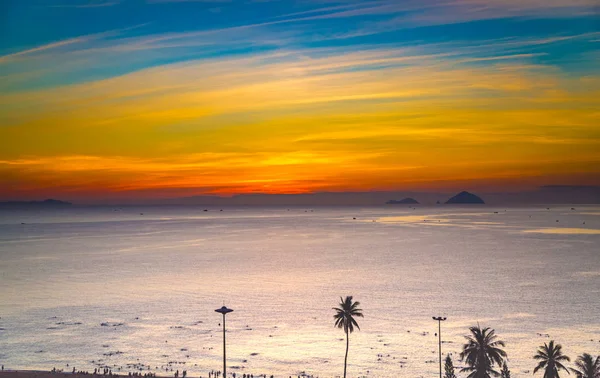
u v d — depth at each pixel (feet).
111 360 529.45
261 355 543.39
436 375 481.87
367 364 513.04
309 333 622.13
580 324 650.02
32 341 595.88
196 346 574.97
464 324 654.94
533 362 506.07
